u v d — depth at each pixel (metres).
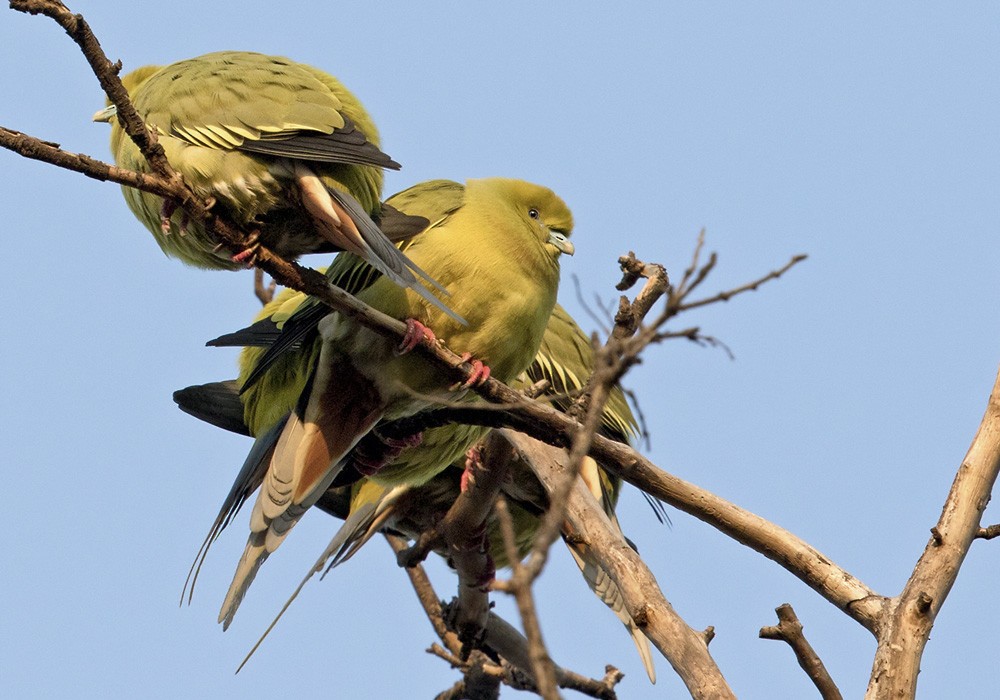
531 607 4.36
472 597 13.06
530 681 13.38
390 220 10.84
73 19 7.95
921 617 7.70
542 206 11.30
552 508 4.73
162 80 10.40
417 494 14.92
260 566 10.63
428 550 13.27
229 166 9.65
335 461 11.04
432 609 14.13
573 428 9.08
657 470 9.00
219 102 9.89
